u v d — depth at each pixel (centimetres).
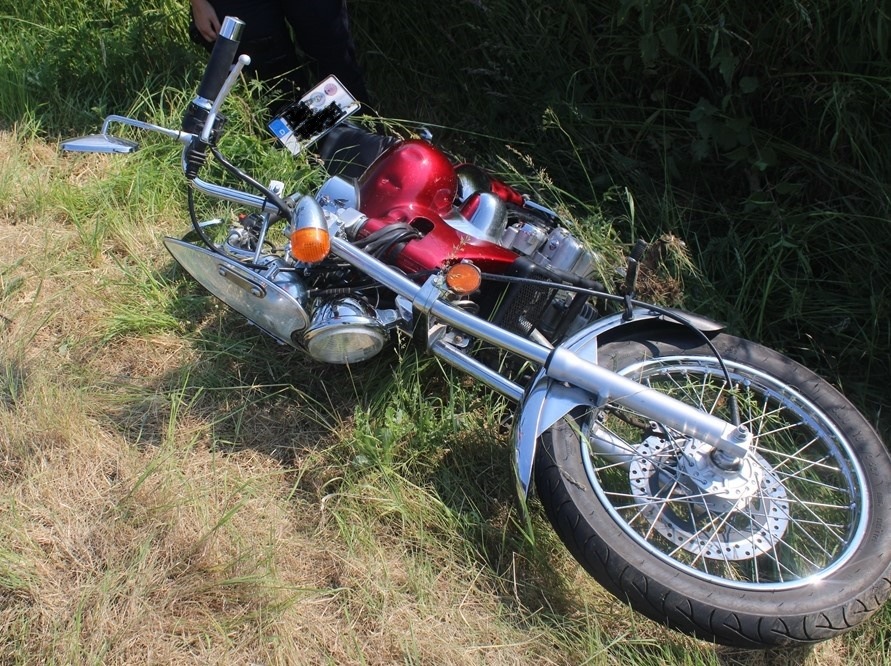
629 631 229
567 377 228
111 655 212
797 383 243
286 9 367
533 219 312
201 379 284
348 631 223
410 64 425
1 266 316
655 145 354
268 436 272
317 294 249
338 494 252
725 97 323
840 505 237
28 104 388
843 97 297
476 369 248
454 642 224
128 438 265
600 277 310
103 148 268
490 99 396
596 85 369
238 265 242
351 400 283
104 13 427
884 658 229
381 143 327
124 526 237
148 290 313
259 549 237
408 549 246
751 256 325
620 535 216
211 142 247
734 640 204
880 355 299
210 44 380
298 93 395
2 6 434
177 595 224
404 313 254
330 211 268
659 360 246
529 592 238
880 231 303
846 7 301
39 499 244
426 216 270
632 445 245
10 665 207
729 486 225
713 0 320
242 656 215
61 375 279
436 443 265
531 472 224
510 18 378
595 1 357
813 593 208
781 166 333
